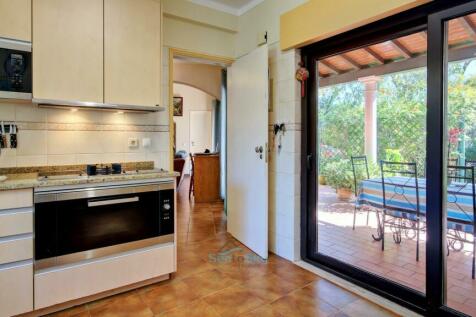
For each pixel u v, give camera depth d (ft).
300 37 8.05
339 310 6.32
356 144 8.53
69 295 6.21
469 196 6.08
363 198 8.79
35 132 7.18
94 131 7.98
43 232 5.89
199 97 30.68
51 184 5.89
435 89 5.80
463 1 5.37
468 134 5.91
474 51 5.72
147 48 7.57
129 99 7.34
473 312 5.82
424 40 6.69
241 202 10.39
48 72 6.34
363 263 8.02
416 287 6.76
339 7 7.00
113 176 6.70
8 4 5.92
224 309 6.37
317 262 8.56
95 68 6.88
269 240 9.76
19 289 5.69
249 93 9.76
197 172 17.39
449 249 6.68
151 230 7.22
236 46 10.93
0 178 6.01
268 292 7.07
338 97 8.64
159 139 9.07
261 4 9.71
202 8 9.95
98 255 6.53
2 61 5.93
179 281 7.61
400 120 7.44
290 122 8.77
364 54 7.98
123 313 6.20
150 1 7.61
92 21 6.82
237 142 10.62
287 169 8.93
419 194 7.36
